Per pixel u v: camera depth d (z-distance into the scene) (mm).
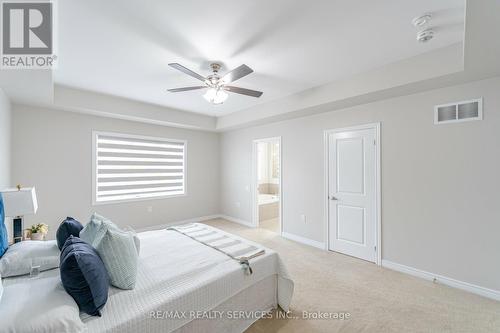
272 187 7344
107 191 4258
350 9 1714
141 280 1609
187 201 5375
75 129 3836
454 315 2057
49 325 1027
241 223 5375
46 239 3559
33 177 3469
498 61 1955
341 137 3518
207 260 1957
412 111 2820
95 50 2285
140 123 4590
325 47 2258
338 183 3561
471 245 2434
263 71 2809
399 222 2936
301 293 2418
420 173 2768
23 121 3377
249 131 5156
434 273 2668
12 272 1574
